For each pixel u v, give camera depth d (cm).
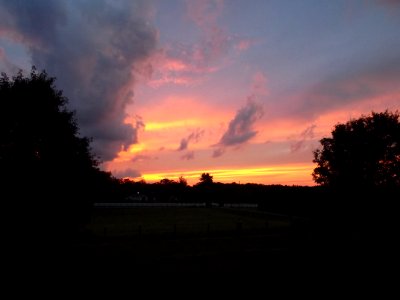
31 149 1778
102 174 2095
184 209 7119
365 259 1675
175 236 2869
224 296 1252
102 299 1223
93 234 2883
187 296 1256
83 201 1884
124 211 6322
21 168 1684
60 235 1780
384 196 2567
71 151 1906
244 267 1650
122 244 2450
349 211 2581
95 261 1711
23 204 1627
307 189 5075
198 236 2886
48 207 1695
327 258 1716
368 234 2120
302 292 1280
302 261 1703
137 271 1563
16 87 1841
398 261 1633
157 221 4503
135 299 1227
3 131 1744
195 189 12344
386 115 2906
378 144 2784
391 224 2280
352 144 2878
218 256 1933
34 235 1647
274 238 2697
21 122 1805
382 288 1316
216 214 5869
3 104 1786
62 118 1925
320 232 2231
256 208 7625
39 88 1881
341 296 1251
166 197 12875
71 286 1330
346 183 2756
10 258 1558
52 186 1728
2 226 1591
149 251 2144
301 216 4988
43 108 1859
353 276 1458
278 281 1423
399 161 2761
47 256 1647
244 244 2433
